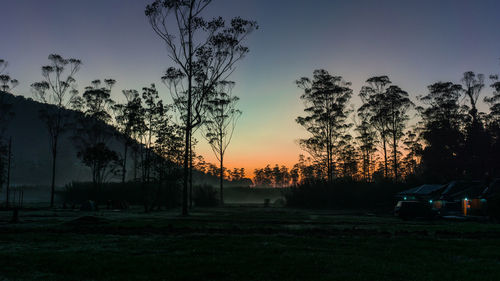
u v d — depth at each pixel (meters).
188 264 8.39
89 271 7.73
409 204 29.89
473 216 30.91
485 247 11.87
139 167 48.22
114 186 63.69
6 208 39.88
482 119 64.69
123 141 59.12
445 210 34.78
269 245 11.79
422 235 16.05
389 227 20.45
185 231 16.88
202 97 37.75
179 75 43.38
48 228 18.00
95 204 41.38
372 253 10.42
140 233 15.91
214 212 39.59
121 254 10.00
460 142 60.88
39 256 9.56
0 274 7.58
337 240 13.48
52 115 58.12
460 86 66.44
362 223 23.80
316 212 41.22
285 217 29.86
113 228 18.11
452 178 56.38
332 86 64.44
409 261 9.19
